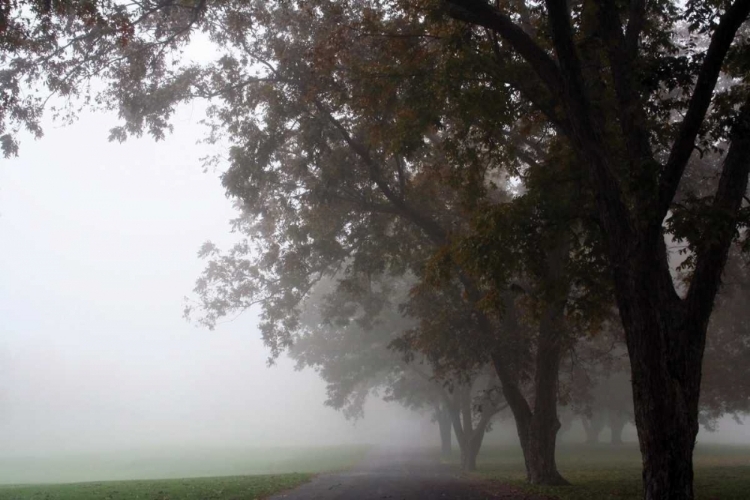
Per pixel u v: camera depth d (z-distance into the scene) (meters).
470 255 13.70
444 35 14.08
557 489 16.23
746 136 10.55
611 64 12.08
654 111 12.95
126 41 14.66
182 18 17.67
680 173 10.13
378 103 15.30
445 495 14.72
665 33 13.00
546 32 13.90
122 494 14.80
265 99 18.81
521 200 13.80
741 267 26.53
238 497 13.98
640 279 10.12
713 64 9.39
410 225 22.06
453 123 17.06
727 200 10.75
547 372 19.05
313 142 17.75
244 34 18.95
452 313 20.03
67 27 15.75
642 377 9.95
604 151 10.71
